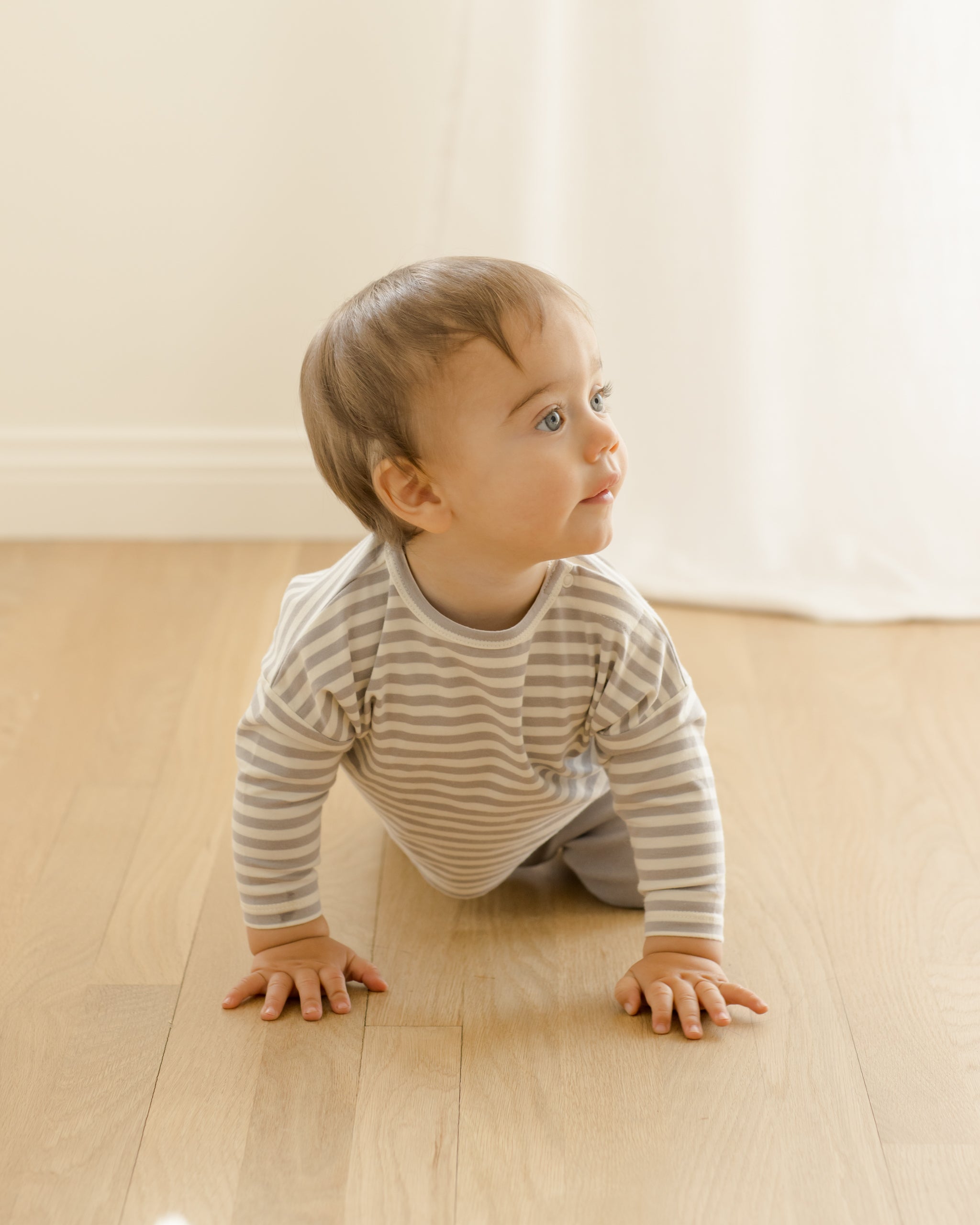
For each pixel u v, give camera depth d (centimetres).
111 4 167
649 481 174
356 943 109
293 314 182
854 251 165
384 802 104
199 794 129
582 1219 82
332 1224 82
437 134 162
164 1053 96
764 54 157
